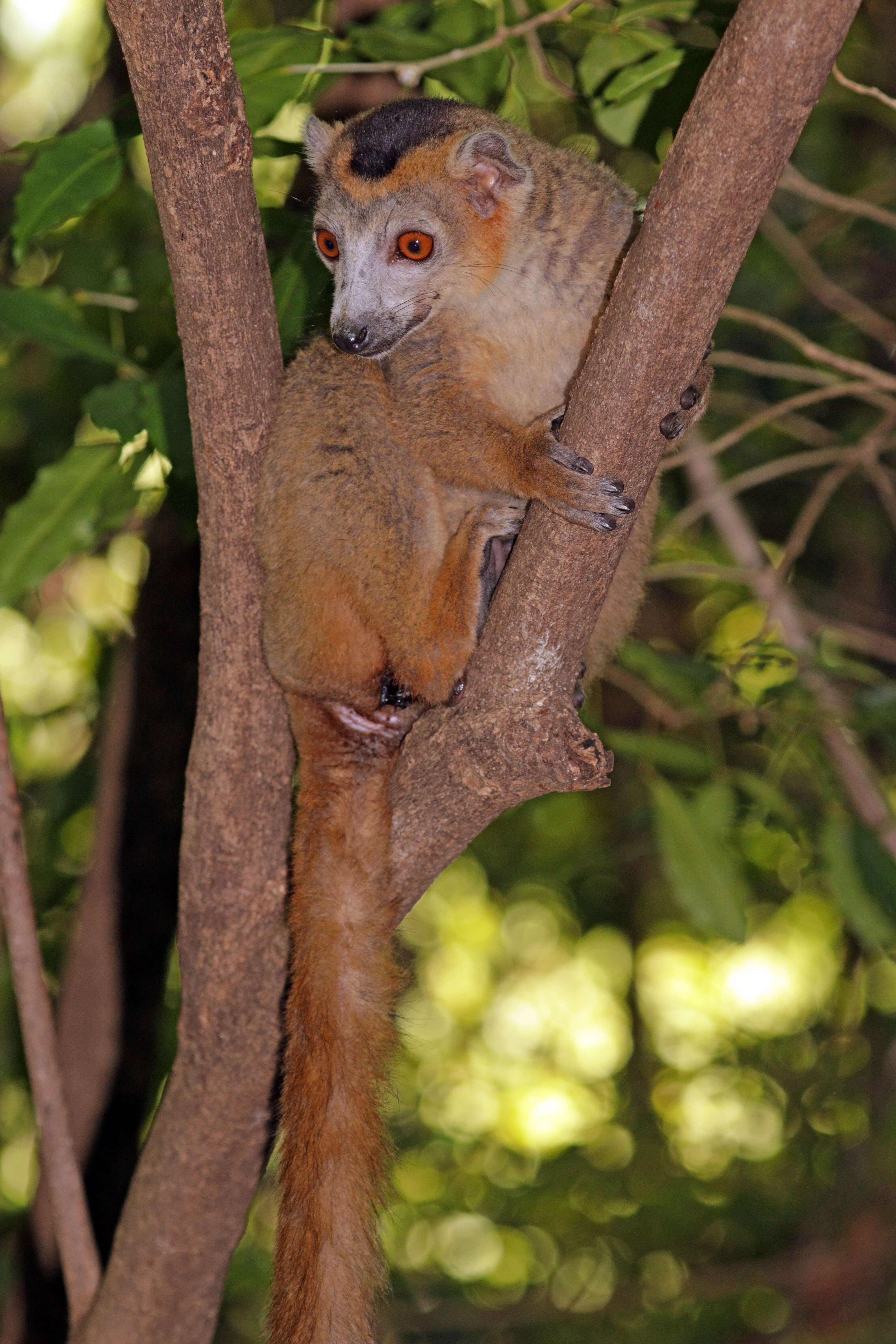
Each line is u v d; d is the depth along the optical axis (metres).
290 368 7.91
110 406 9.02
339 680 7.63
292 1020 7.31
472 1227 21.59
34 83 17.62
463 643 7.68
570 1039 24.81
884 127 16.94
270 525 7.35
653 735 11.15
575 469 6.41
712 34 9.66
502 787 7.07
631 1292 18.92
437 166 8.29
